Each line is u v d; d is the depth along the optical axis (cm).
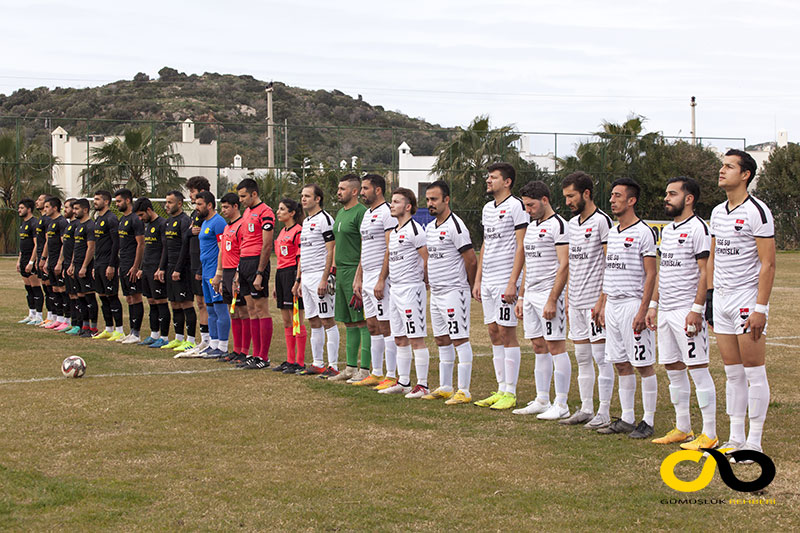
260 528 418
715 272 565
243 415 680
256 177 3622
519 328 1359
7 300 1734
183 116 10438
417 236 777
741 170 544
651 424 624
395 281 789
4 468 518
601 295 643
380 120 10769
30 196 3338
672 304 591
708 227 587
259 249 948
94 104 10412
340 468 527
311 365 934
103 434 607
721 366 949
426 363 788
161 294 1106
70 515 434
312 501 459
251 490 479
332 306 895
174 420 656
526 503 458
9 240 3334
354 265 858
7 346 1088
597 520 431
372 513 440
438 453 566
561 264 676
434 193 752
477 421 674
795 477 508
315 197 896
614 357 628
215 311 1025
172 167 3462
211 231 1012
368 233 834
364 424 654
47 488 479
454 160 3697
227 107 11006
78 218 1237
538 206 690
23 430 616
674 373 603
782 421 666
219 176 3578
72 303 1252
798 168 4012
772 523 428
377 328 848
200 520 428
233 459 546
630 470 525
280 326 1349
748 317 541
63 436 600
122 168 3419
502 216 729
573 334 677
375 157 3725
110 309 1200
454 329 756
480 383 861
